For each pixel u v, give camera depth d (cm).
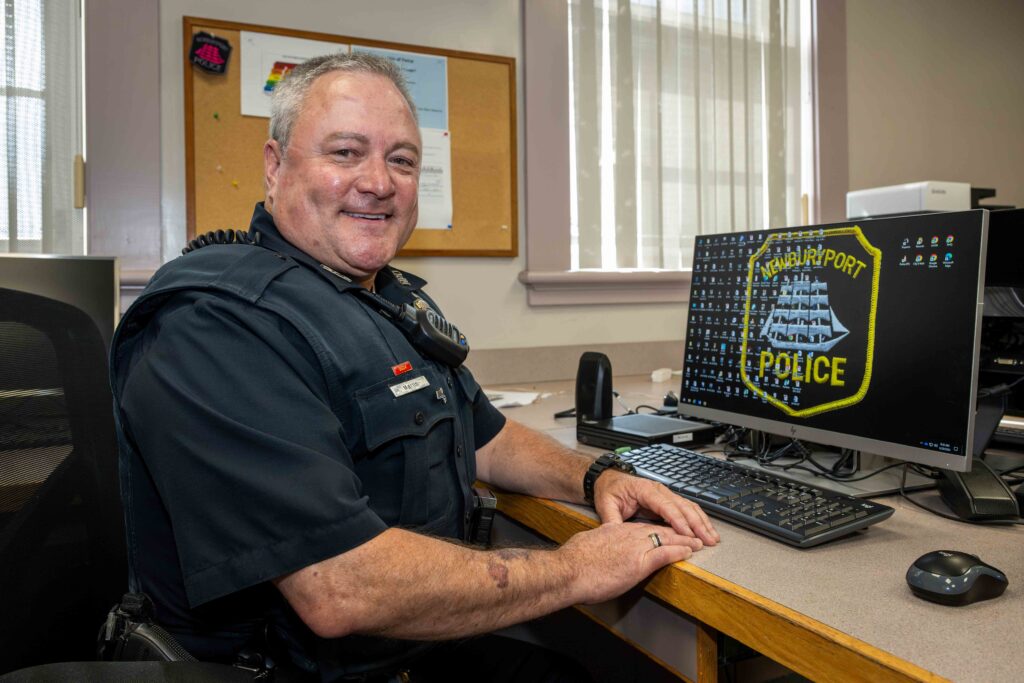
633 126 233
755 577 68
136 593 75
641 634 89
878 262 92
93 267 104
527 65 219
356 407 82
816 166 264
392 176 98
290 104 97
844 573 69
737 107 250
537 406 177
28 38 171
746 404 110
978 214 81
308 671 81
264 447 70
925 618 58
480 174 215
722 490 90
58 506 76
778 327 106
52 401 77
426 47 207
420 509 87
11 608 69
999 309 107
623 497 91
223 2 187
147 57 180
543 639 175
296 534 68
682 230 242
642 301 238
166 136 183
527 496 108
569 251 227
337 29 198
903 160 287
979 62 304
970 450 80
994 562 70
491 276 219
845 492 94
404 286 115
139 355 79
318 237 96
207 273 82
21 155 171
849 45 274
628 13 232
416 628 71
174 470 70
